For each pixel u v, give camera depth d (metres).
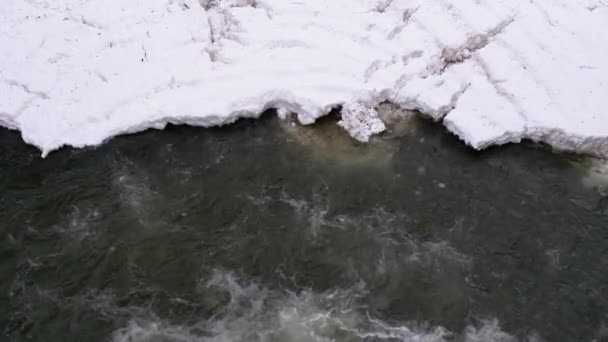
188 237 18.05
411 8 23.64
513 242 18.14
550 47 22.42
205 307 16.55
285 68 21.62
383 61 21.95
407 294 16.91
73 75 21.84
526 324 16.34
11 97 21.14
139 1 24.14
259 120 21.30
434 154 20.42
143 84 21.34
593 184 19.70
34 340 15.88
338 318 16.36
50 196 19.03
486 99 21.27
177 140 20.69
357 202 19.02
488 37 22.94
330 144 20.62
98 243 17.89
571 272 17.47
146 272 17.27
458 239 18.17
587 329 16.30
